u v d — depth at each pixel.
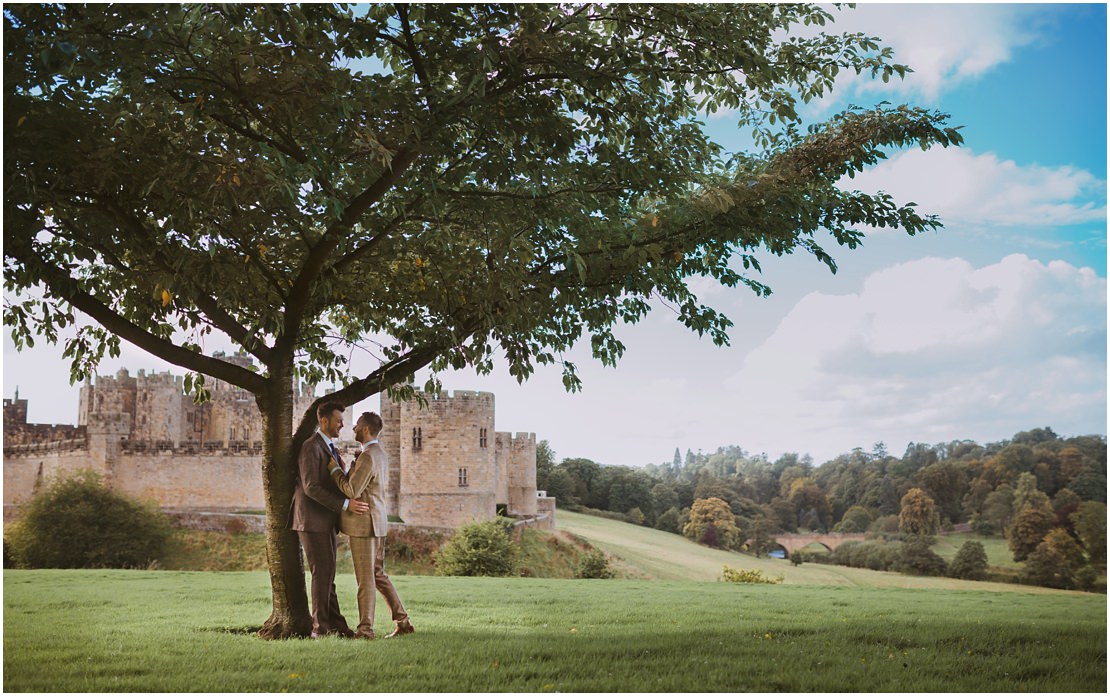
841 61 12.48
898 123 12.32
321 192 11.33
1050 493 115.50
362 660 9.45
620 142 12.75
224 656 9.70
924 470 131.62
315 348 14.63
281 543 11.94
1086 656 10.40
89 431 72.12
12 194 9.68
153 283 11.83
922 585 104.31
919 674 9.16
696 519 138.00
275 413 12.15
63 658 9.74
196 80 10.36
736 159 13.61
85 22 9.22
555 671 9.02
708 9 11.19
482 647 10.38
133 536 61.72
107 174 10.06
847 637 11.71
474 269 12.33
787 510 148.75
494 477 76.94
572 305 12.64
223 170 9.83
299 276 12.19
